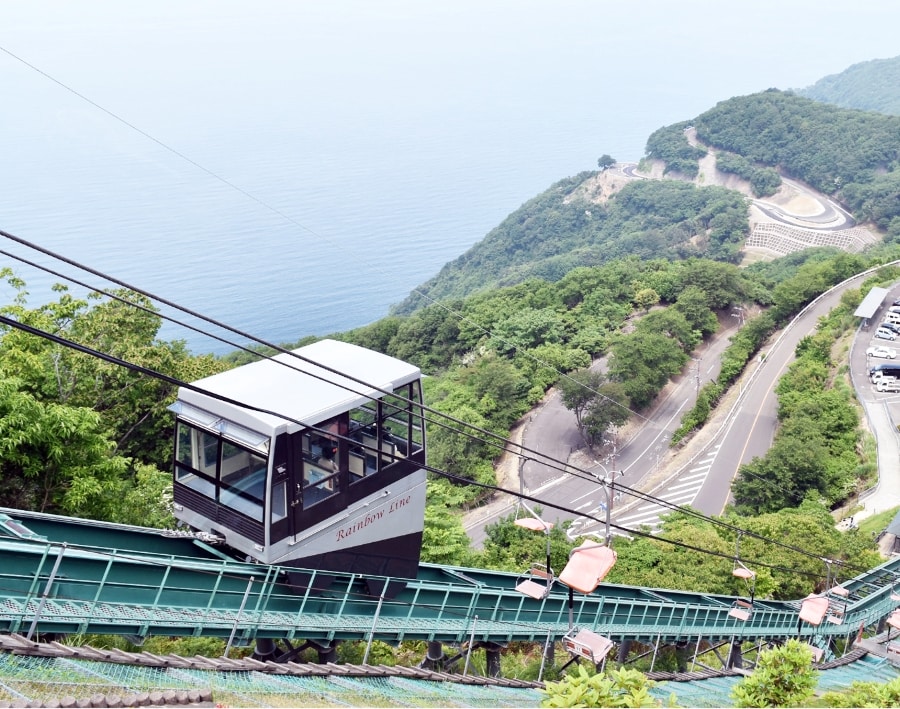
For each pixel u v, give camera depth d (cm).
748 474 6481
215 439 1571
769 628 3086
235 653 2005
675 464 7462
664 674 2289
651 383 8481
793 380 8500
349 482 1656
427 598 1972
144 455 3181
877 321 9594
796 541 4059
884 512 5547
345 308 19075
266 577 1534
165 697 1048
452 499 6262
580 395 7588
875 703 1350
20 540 1329
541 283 12044
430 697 1519
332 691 1393
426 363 10538
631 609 2567
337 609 1719
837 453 6831
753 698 1370
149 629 1405
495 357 9388
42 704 934
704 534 3988
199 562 1512
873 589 3962
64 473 1995
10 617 1227
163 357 3162
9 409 1886
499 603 2125
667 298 11088
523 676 2380
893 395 7656
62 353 2912
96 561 1405
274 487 1491
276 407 1538
